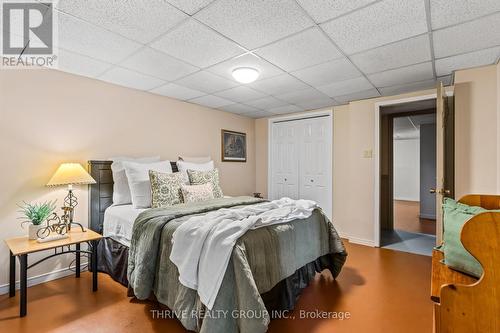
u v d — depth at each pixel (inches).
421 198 235.1
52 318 73.0
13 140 89.4
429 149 230.7
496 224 38.6
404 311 77.4
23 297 73.9
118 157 116.9
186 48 83.3
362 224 146.3
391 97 137.3
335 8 62.2
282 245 73.2
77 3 59.9
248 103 155.5
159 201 102.4
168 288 69.2
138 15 65.0
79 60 91.8
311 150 175.0
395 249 138.0
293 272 76.7
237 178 186.7
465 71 100.3
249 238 64.6
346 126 158.9
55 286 92.7
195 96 139.4
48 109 97.5
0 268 86.0
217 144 171.0
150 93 132.6
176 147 145.0
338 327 69.5
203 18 66.5
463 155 100.3
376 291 90.3
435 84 118.6
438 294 45.1
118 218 97.1
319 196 170.9
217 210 90.3
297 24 69.3
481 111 97.3
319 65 97.4
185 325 60.2
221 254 58.1
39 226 84.7
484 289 39.4
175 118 144.9
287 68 100.3
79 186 105.5
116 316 73.9
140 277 72.0
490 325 39.0
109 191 111.8
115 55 88.0
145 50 84.5
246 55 88.5
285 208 87.7
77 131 105.4
